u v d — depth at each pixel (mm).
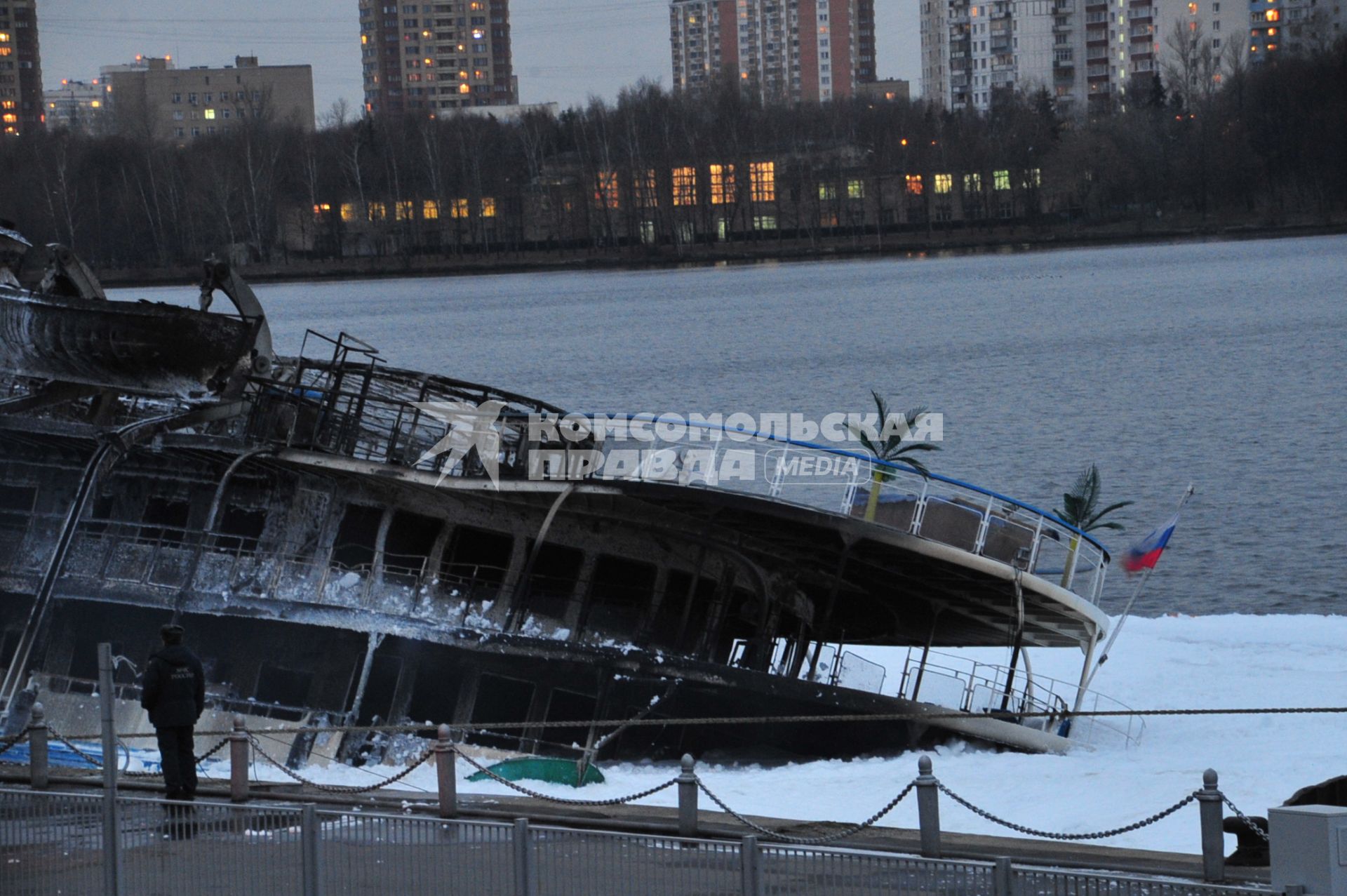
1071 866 43875
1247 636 112812
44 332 73938
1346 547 153625
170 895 40562
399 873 39656
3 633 73938
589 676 70312
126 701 71062
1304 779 69938
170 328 73375
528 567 71312
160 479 75688
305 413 74688
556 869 38969
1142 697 95125
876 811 62719
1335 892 35438
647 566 74875
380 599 72562
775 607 78125
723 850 38062
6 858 42281
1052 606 76375
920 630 87125
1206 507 176750
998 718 68438
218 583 72000
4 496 76812
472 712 70250
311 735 69188
